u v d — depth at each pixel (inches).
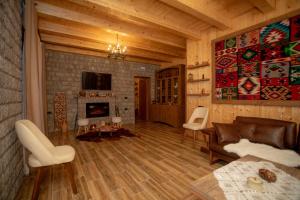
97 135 173.8
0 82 56.2
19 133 62.6
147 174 89.2
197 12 104.4
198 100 159.9
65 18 113.5
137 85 344.2
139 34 147.6
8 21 65.0
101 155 118.3
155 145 142.3
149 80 284.8
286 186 49.7
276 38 101.9
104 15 122.4
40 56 127.2
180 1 93.6
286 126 89.1
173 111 230.5
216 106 142.4
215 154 98.4
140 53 215.9
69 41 167.9
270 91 104.9
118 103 247.0
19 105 81.4
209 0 105.6
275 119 98.3
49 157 66.5
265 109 109.8
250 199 44.1
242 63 120.4
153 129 211.8
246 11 118.2
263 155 76.4
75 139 161.5
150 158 112.2
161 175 88.0
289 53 96.3
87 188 76.0
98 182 81.3
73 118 210.8
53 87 198.2
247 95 117.6
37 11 103.7
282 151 80.0
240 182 51.9
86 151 126.9
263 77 108.3
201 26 142.2
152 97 286.4
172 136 174.6
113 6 98.8
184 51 219.1
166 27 127.5
